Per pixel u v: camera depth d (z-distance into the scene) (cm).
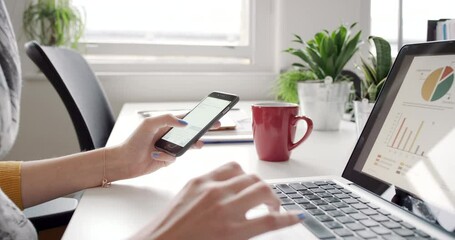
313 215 44
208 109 71
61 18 168
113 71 187
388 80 59
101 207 51
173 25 193
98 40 188
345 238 38
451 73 48
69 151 180
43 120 177
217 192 37
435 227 40
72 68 109
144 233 36
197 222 35
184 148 61
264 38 197
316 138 96
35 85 174
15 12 170
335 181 57
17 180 62
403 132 52
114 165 63
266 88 189
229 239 35
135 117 123
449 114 46
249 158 77
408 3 209
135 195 56
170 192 57
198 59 196
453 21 94
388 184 49
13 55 49
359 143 59
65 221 71
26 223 50
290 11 186
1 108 44
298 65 129
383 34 206
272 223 35
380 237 38
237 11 198
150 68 189
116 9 188
